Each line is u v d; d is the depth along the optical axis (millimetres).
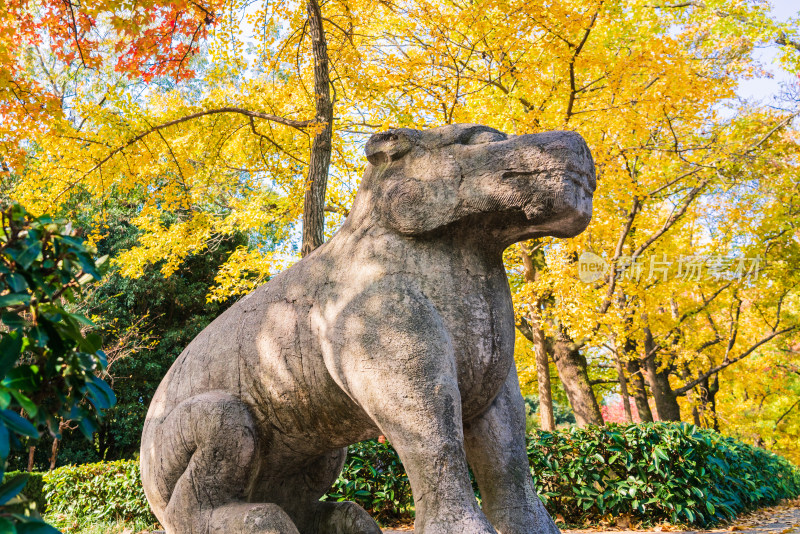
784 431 15484
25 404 1157
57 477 6758
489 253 1920
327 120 6531
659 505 5355
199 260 14102
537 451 5648
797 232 11312
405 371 1686
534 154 1771
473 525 1569
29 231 1293
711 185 10055
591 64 7348
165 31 5473
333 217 9664
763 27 9852
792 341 14617
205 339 2232
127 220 13141
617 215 9820
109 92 6188
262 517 1787
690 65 8867
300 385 1945
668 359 12227
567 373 10305
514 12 6605
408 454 1652
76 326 1378
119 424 12500
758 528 5199
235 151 8242
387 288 1804
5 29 5047
